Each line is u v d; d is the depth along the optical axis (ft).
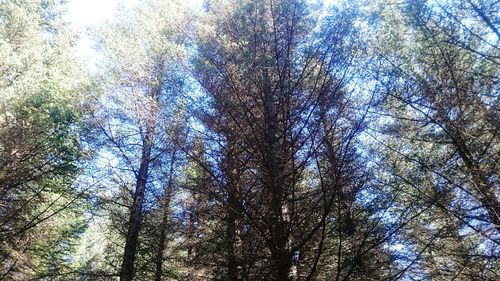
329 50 30.37
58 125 36.99
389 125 32.58
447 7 28.09
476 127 28.89
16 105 33.99
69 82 42.63
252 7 32.89
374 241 25.03
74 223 49.73
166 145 40.16
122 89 43.27
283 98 29.99
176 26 41.78
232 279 27.84
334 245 26.48
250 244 27.61
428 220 30.78
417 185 30.86
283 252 24.23
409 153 33.63
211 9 36.65
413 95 30.86
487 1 26.40
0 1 40.98
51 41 47.11
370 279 25.76
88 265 47.03
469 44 28.45
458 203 29.68
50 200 41.98
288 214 26.14
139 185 42.19
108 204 43.68
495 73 28.60
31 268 40.88
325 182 26.12
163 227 39.63
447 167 30.30
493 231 27.58
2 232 36.47
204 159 31.09
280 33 32.48
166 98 40.86
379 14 31.40
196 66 32.19
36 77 37.11
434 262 29.45
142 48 43.62
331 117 28.25
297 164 27.99
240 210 27.86
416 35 31.50
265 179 27.04
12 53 34.81
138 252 42.55
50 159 37.91
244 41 31.83
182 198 38.32
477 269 27.61
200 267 30.19
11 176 34.73
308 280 23.06
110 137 42.47
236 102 31.04
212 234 30.53
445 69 29.76
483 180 27.22
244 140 30.12
